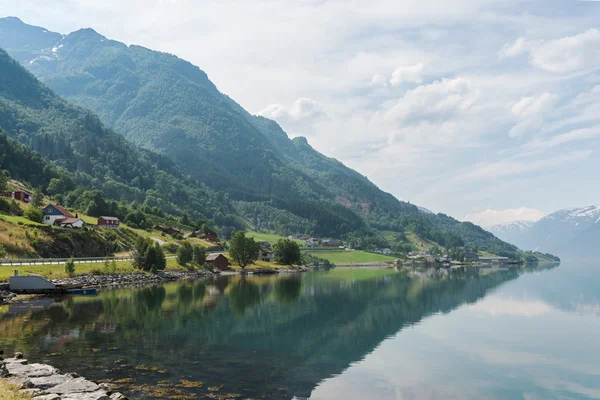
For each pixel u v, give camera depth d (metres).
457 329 75.50
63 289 103.56
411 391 44.22
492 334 71.81
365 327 75.94
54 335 58.62
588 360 56.75
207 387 40.22
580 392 45.31
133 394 37.28
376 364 53.09
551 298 120.44
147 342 56.75
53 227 150.25
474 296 124.19
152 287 127.75
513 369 52.59
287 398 39.22
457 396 43.53
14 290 99.25
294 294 122.06
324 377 46.97
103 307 85.50
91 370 43.41
